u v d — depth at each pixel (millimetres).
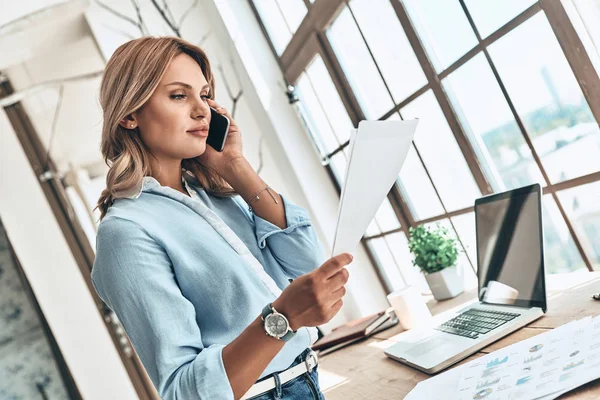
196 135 944
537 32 1317
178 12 3014
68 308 3094
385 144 787
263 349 739
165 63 914
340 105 2428
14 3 2818
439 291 1732
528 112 1446
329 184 2773
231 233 929
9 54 2943
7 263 3832
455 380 886
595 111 1233
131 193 904
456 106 1727
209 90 1095
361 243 2791
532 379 747
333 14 2195
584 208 1384
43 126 3037
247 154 3000
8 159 3053
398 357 1258
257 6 2836
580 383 680
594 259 1422
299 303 726
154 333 773
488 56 1513
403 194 2291
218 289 856
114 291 800
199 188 1076
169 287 800
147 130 932
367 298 2734
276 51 2844
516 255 1254
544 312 1116
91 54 2992
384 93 2123
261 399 864
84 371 3098
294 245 1068
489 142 1639
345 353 1609
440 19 1654
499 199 1356
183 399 738
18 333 3803
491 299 1354
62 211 3076
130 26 2975
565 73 1290
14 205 3059
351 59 2246
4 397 3746
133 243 813
